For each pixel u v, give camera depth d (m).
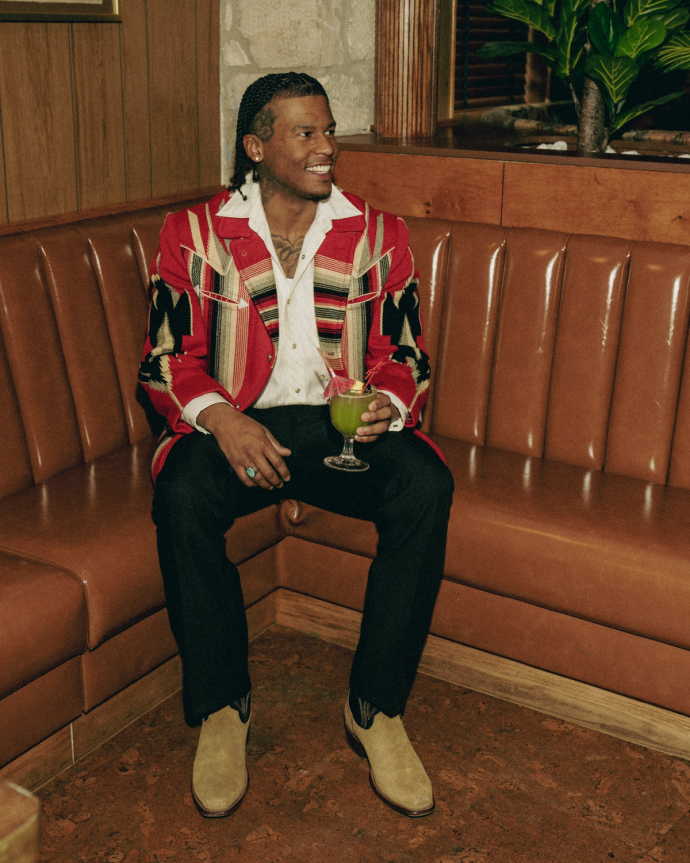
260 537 1.89
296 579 2.03
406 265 1.85
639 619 1.60
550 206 2.15
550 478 1.91
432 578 1.62
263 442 1.61
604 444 1.98
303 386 1.83
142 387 2.04
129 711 1.75
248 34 2.40
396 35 2.57
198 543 1.54
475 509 1.74
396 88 2.61
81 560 1.53
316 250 1.78
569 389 2.00
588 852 1.46
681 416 1.88
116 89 2.12
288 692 1.88
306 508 1.92
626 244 1.94
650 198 2.01
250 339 1.77
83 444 1.92
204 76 2.35
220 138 2.46
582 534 1.64
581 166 2.08
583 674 1.72
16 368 1.78
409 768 1.56
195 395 1.70
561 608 1.68
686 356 1.88
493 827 1.52
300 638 2.08
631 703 1.71
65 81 2.00
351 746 1.71
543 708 1.82
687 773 1.66
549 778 1.64
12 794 0.81
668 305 1.88
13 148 1.93
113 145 2.15
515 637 1.78
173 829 1.50
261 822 1.53
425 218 2.19
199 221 1.78
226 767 1.55
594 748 1.72
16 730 1.46
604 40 2.25
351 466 1.64
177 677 1.85
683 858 1.45
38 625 1.42
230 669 1.58
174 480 1.55
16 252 1.79
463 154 2.25
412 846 1.48
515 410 2.06
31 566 1.50
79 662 1.57
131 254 2.01
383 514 1.62
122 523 1.65
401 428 1.74
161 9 2.18
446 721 1.80
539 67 3.87
